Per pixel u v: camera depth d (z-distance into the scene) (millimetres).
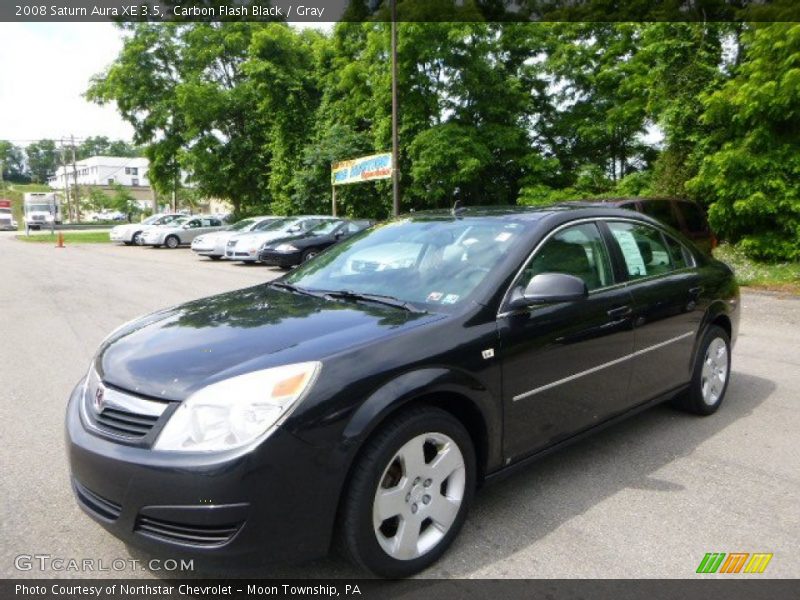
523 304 3023
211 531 2244
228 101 31422
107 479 2365
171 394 2371
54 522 3086
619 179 22656
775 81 12383
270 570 2672
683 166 16016
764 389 5379
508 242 3338
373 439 2496
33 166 138500
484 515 3156
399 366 2572
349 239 4238
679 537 2947
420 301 3131
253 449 2223
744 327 8297
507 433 3018
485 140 21234
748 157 13242
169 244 27094
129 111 33656
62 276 14656
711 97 13898
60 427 4402
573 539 2928
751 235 13891
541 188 21094
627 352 3697
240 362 2475
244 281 13625
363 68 23672
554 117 23750
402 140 21969
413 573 2633
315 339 2643
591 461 3824
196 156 31469
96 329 8070
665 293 4023
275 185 30016
